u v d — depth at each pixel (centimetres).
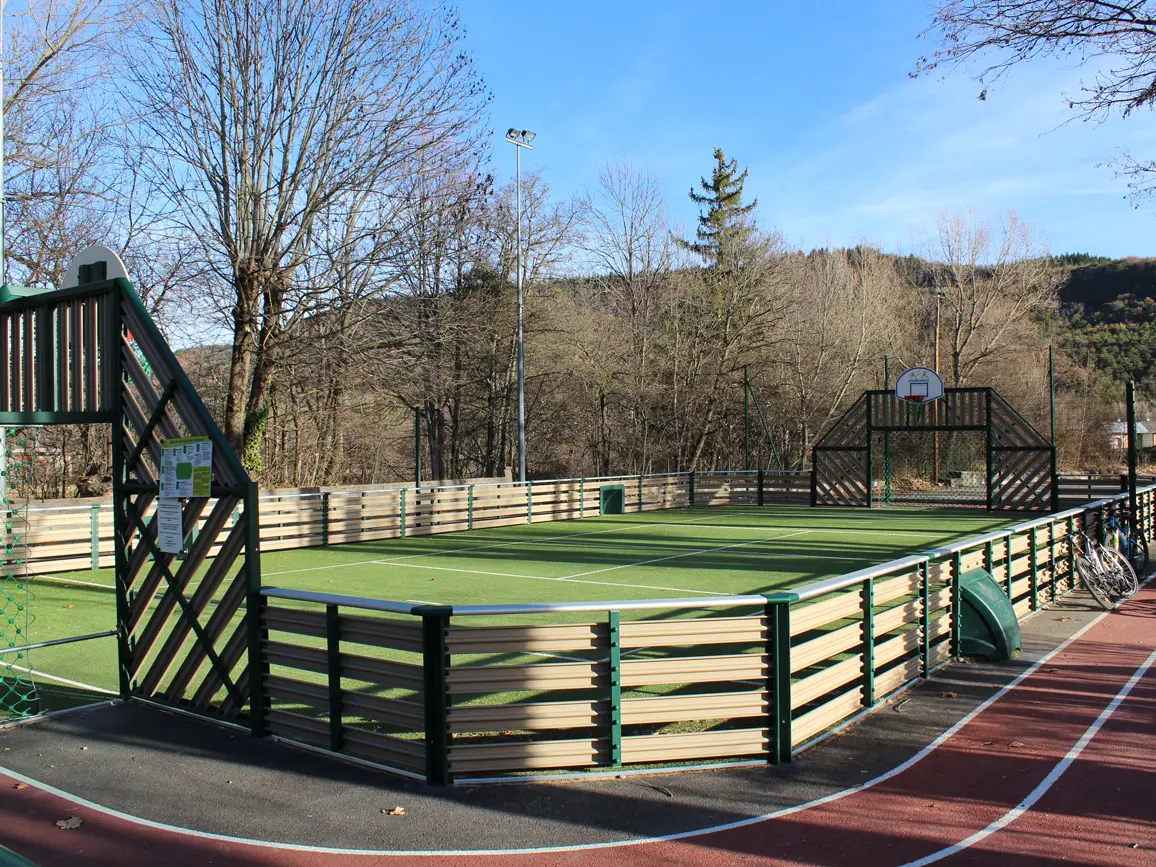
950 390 2817
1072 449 5050
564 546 2055
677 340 4272
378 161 2523
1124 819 536
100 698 801
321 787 581
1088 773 613
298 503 2039
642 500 2958
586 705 603
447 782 581
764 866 477
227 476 695
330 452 3425
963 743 678
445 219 2828
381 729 724
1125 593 1296
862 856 489
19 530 1569
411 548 2052
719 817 539
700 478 3125
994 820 536
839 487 2991
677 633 615
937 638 919
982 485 3831
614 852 494
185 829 521
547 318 4009
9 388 868
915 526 2345
